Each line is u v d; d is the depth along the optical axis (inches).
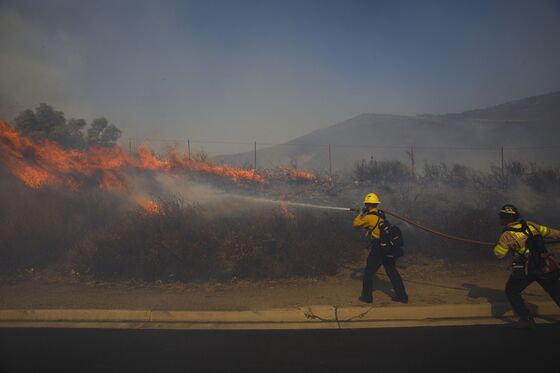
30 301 280.8
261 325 247.1
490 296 282.5
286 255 349.7
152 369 185.5
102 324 250.5
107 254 336.2
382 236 270.7
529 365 184.5
